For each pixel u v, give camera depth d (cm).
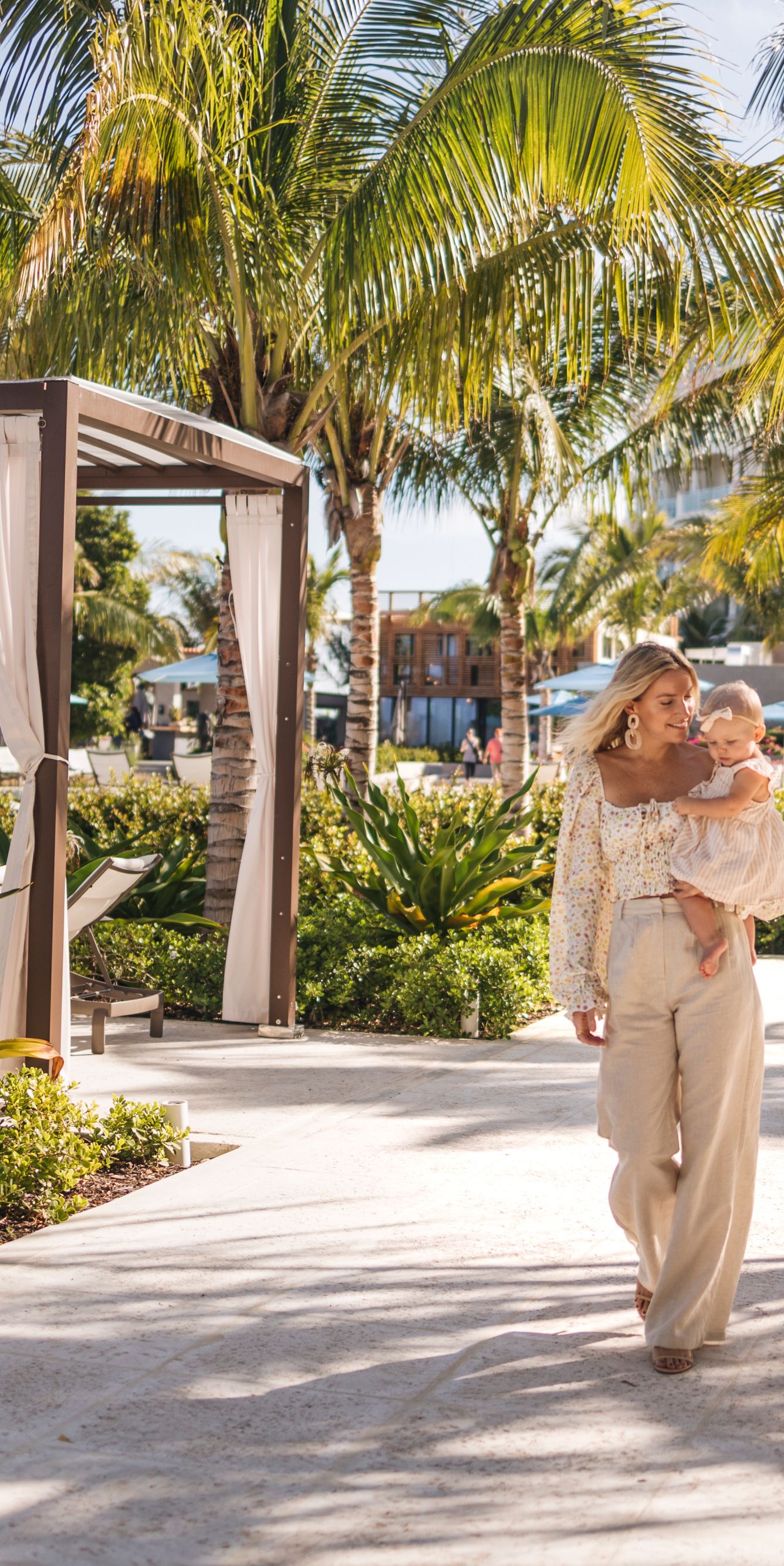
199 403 980
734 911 335
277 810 755
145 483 747
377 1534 256
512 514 1437
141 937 825
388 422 1268
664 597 4050
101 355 896
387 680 5419
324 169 865
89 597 3512
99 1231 428
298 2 857
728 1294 342
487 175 765
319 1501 269
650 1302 336
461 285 823
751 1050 335
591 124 726
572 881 348
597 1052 711
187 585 4572
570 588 3775
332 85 860
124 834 1268
